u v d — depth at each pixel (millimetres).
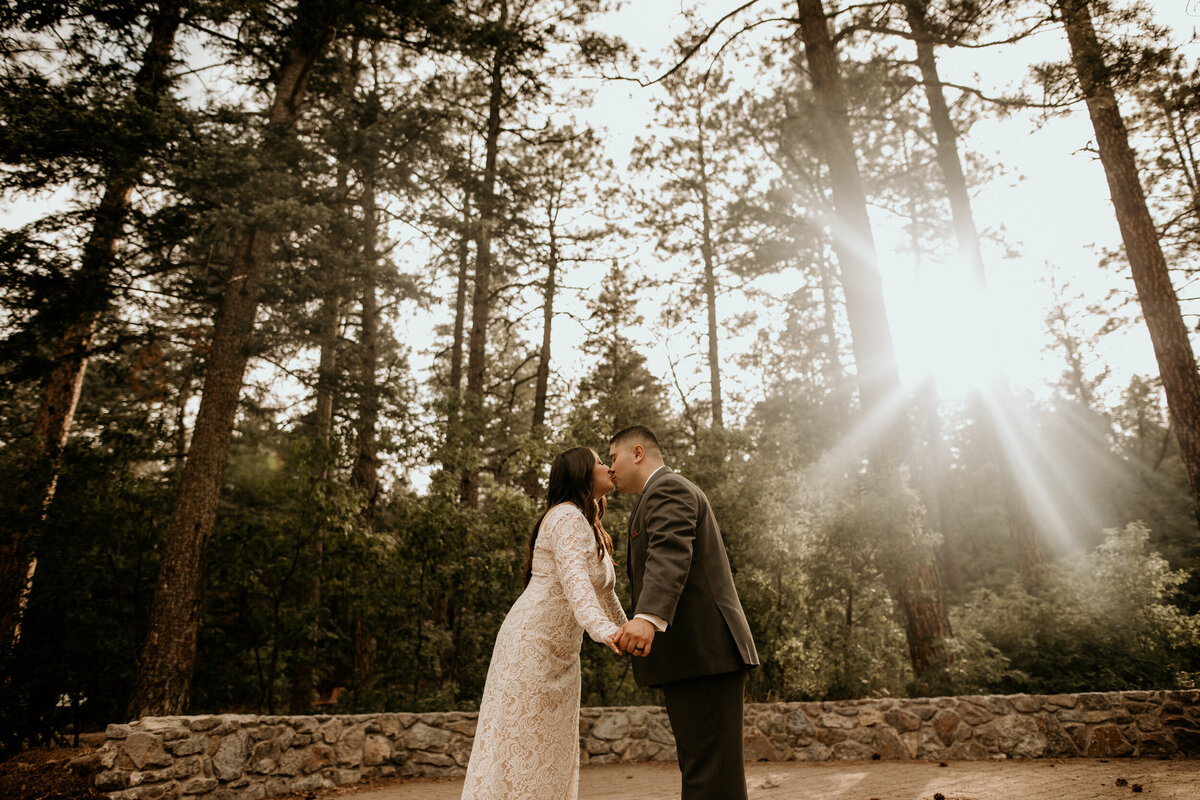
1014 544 12648
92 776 5238
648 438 2760
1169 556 15719
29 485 7438
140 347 10039
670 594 2111
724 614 2297
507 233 12898
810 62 10422
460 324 15648
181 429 10633
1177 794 4000
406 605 7637
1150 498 19500
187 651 7320
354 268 9312
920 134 15578
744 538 7438
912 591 7805
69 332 9359
